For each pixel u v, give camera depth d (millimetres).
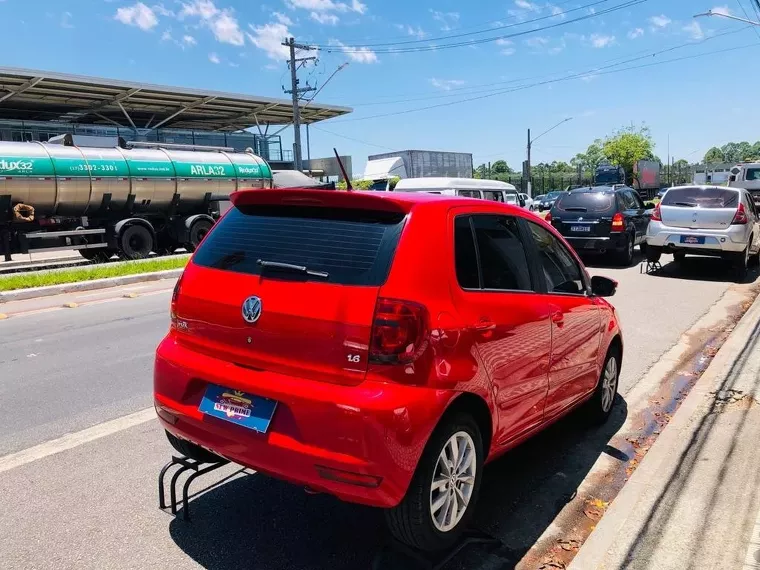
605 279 4766
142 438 4660
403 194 3361
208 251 3455
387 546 3199
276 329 2949
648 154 74875
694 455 4352
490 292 3361
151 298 11023
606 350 4879
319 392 2771
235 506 3699
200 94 34344
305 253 3070
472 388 3068
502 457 4543
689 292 11148
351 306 2795
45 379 6066
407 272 2875
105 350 7195
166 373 3354
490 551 3340
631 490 3863
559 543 3441
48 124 34781
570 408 4426
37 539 3287
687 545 3271
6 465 4172
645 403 5656
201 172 18953
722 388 5746
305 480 2787
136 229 17438
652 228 13039
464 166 39219
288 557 3188
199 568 3074
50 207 16016
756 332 7867
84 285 12039
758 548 3236
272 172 21594
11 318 9164
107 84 30438
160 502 3627
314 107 40719
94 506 3645
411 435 2729
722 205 12422
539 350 3715
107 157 16844
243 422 2959
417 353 2789
